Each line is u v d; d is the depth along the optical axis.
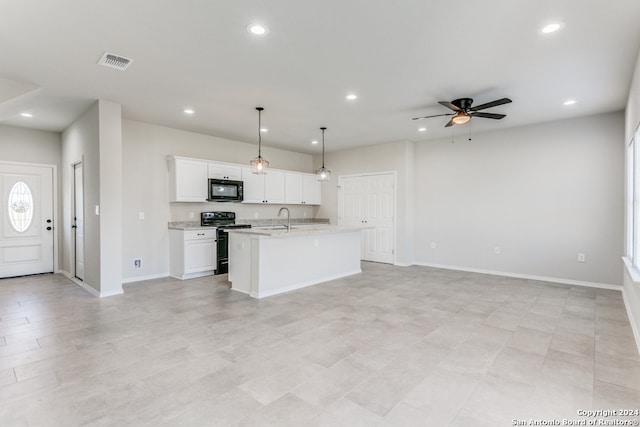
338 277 5.64
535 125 5.48
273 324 3.37
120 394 2.10
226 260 5.97
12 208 5.52
